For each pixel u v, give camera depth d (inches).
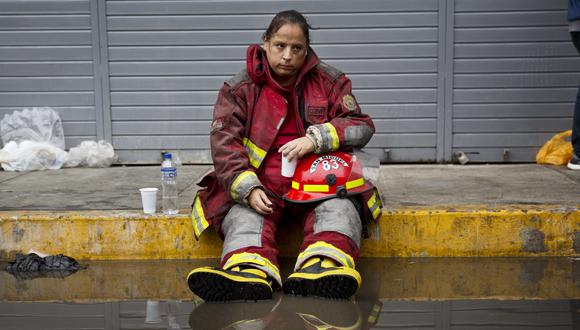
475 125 236.4
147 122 241.8
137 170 229.9
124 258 160.2
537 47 232.1
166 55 237.9
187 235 158.7
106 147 239.3
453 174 212.8
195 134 241.8
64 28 237.6
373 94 236.4
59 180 210.4
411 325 116.1
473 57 233.3
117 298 134.8
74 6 236.4
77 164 237.3
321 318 119.2
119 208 168.6
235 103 142.7
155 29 236.7
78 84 240.4
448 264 153.3
